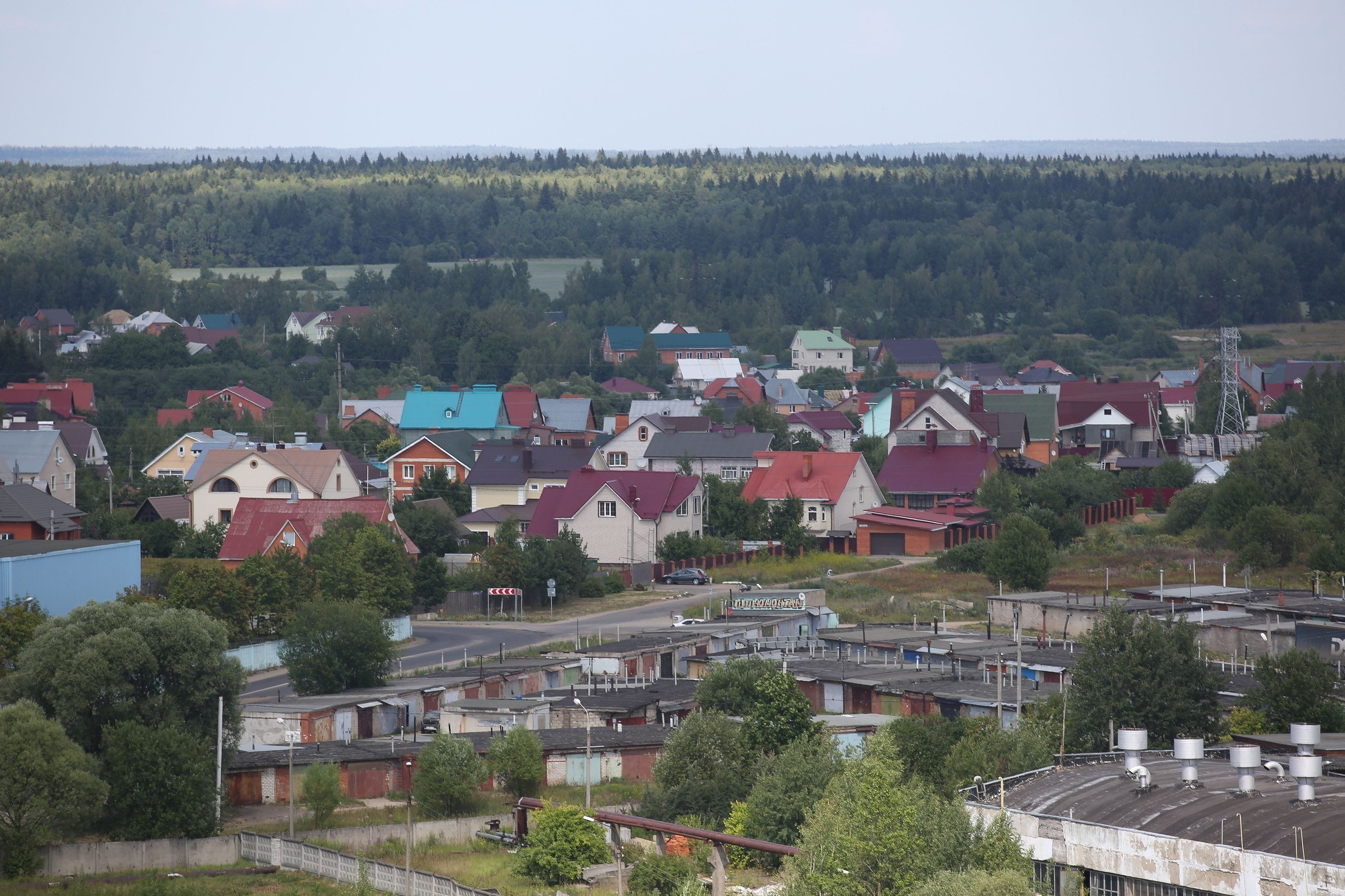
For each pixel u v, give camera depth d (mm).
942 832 136875
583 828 170875
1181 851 126125
